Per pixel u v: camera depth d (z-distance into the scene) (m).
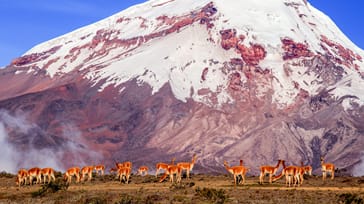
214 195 49.38
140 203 46.09
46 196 53.00
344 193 50.84
